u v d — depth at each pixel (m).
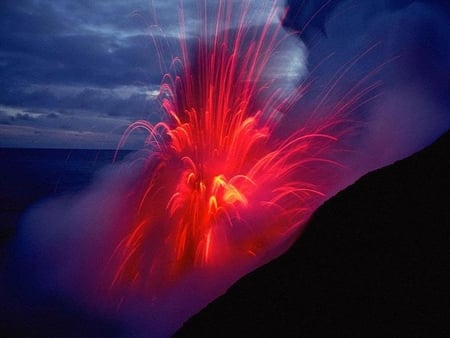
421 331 3.89
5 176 69.75
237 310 5.51
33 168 93.56
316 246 6.03
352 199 6.61
